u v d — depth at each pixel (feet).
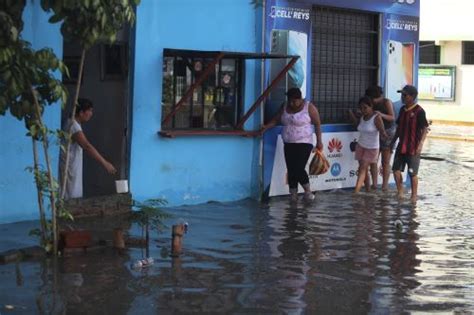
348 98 38.99
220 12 31.91
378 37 39.96
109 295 18.49
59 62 19.70
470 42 107.24
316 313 17.62
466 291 19.74
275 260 22.66
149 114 30.04
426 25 107.14
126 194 29.01
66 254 22.24
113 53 30.09
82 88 31.22
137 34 29.27
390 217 30.76
